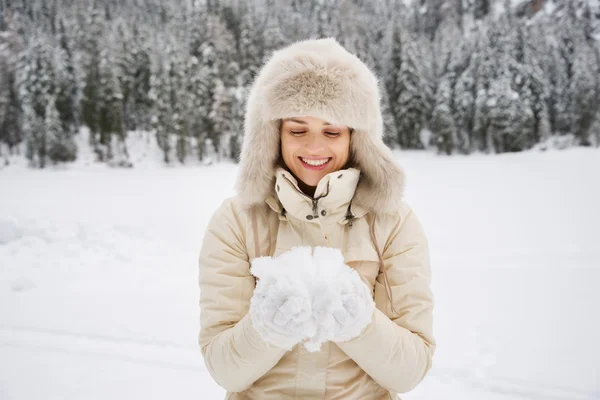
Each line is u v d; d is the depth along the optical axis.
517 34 35.00
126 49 38.28
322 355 0.98
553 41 39.75
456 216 9.20
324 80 0.99
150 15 54.56
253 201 1.11
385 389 1.05
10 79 34.38
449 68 35.91
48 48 32.59
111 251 5.34
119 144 34.16
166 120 33.72
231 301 1.02
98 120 33.28
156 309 3.55
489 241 6.74
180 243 6.08
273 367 1.00
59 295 3.87
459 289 4.17
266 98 1.05
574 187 13.98
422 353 0.93
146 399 2.31
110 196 14.59
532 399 2.30
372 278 1.04
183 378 2.52
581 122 32.69
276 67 1.06
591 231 7.29
